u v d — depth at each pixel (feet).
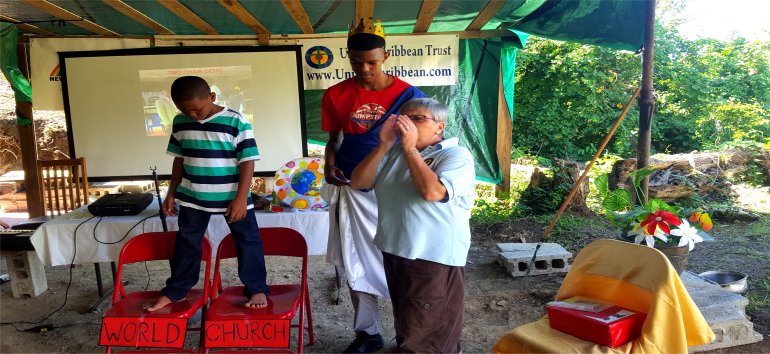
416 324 7.07
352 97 9.21
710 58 38.42
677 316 6.73
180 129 9.41
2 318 12.41
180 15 15.84
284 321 8.77
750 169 25.31
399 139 7.25
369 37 8.45
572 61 34.55
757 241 17.79
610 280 7.64
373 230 9.73
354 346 10.21
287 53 18.90
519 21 18.58
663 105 36.50
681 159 24.25
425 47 19.52
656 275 6.99
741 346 10.17
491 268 15.43
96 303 12.94
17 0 14.08
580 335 7.17
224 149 9.30
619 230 18.81
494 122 20.80
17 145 30.68
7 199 26.02
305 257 9.61
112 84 18.84
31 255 13.58
